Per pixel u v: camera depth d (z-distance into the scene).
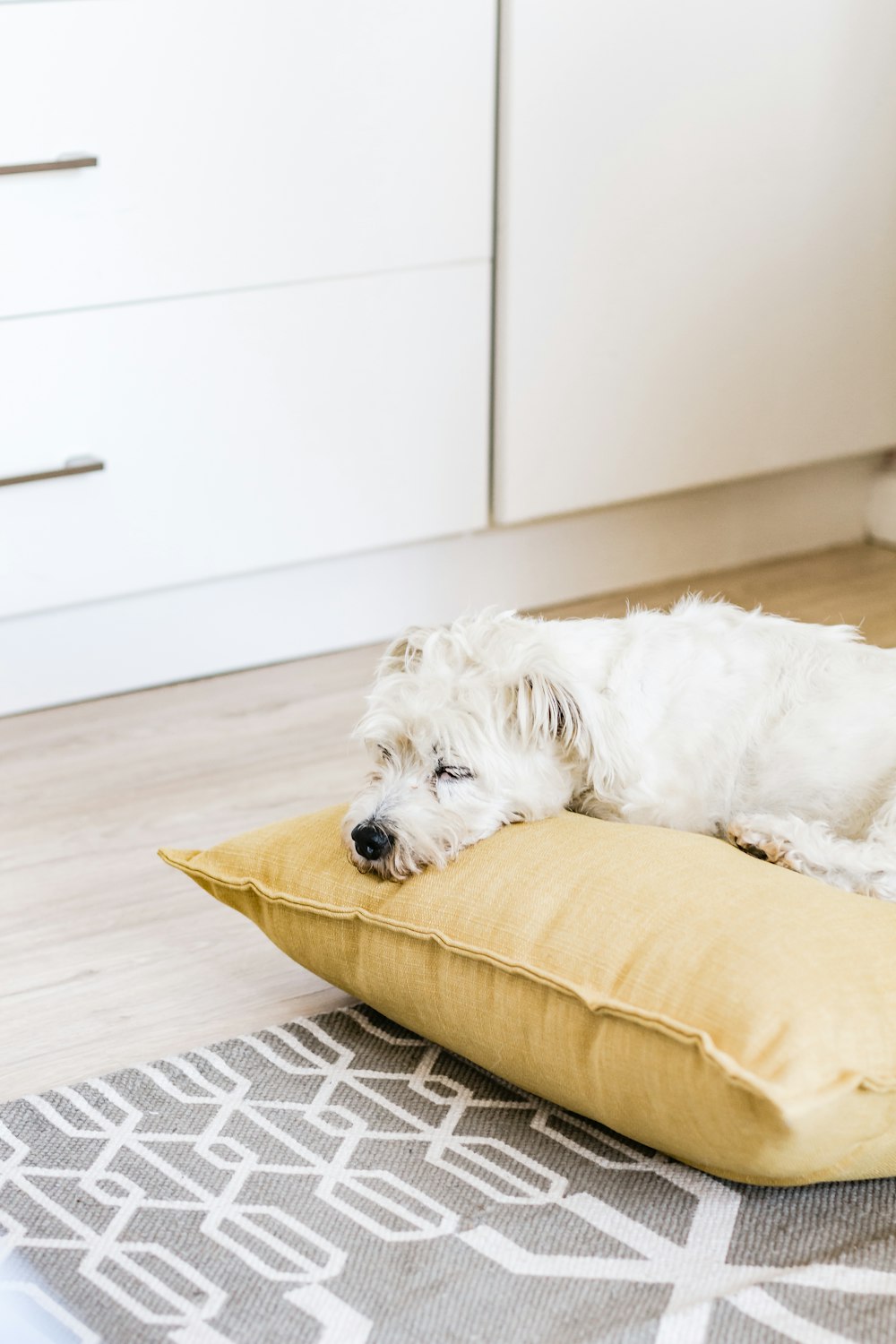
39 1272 1.19
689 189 2.57
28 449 2.19
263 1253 1.21
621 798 1.57
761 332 2.75
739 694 1.63
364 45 2.23
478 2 2.29
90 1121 1.39
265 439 2.37
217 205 2.21
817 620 2.70
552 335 2.54
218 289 2.25
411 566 2.66
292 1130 1.38
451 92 2.32
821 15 2.58
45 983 1.66
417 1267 1.19
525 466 2.61
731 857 1.38
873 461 3.11
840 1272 1.16
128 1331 1.13
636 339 2.63
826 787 1.59
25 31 2.00
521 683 1.48
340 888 1.48
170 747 2.26
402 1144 1.35
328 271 2.33
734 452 2.82
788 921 1.24
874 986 1.18
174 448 2.30
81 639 2.39
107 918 1.80
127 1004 1.62
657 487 2.76
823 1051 1.12
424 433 2.51
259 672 2.55
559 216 2.47
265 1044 1.52
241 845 1.60
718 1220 1.23
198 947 1.74
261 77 2.18
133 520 2.31
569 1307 1.14
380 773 1.56
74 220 2.11
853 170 2.73
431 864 1.44
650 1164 1.31
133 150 2.12
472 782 1.49
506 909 1.35
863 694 1.62
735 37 2.51
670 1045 1.17
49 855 1.96
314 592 2.58
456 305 2.46
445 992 1.37
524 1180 1.29
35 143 2.06
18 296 2.11
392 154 2.31
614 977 1.24
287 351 2.34
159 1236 1.23
